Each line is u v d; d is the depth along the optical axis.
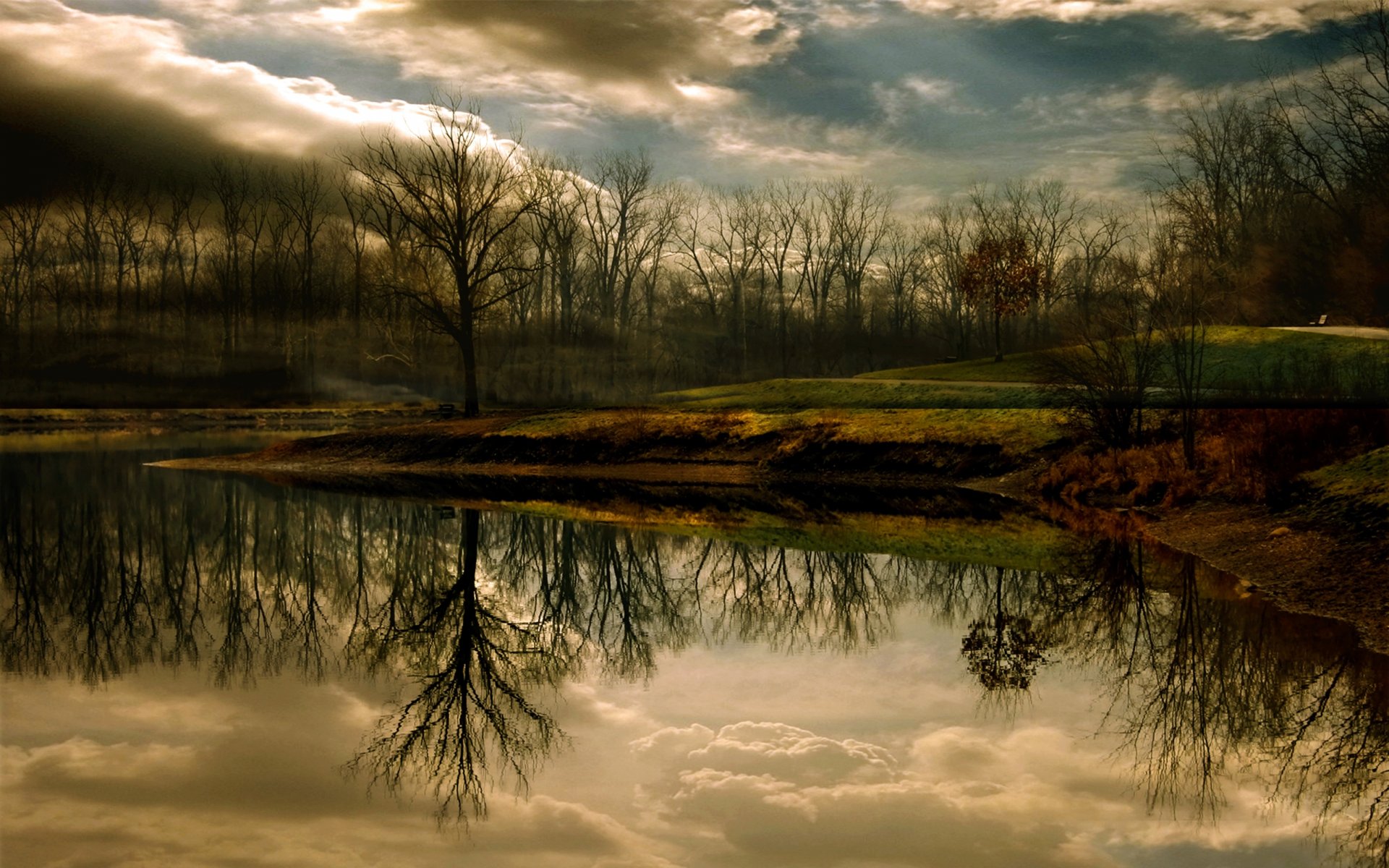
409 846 9.62
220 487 42.31
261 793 10.90
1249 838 9.43
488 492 40.56
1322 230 59.81
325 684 15.38
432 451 51.34
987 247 67.50
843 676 15.09
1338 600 16.45
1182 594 18.31
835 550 25.64
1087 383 34.16
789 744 12.16
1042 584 20.38
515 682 15.52
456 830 10.04
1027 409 42.00
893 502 34.59
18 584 23.75
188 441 66.25
